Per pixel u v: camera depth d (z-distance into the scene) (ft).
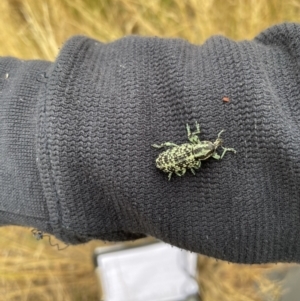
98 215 0.39
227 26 0.82
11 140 0.40
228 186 0.35
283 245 0.37
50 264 0.81
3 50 0.85
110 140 0.36
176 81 0.36
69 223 0.39
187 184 0.36
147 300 0.75
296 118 0.35
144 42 0.40
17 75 0.44
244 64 0.35
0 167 0.41
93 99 0.37
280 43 0.38
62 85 0.37
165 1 0.83
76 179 0.37
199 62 0.37
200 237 0.37
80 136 0.36
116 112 0.36
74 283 0.82
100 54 0.41
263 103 0.34
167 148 0.36
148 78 0.38
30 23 0.85
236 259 0.38
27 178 0.40
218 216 0.36
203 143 0.34
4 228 0.80
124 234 0.42
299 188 0.34
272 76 0.36
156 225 0.38
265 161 0.34
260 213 0.35
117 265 0.77
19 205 0.41
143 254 0.77
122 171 0.36
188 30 0.83
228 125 0.35
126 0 0.83
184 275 0.76
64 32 0.85
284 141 0.33
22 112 0.41
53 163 0.36
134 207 0.37
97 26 0.85
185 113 0.35
